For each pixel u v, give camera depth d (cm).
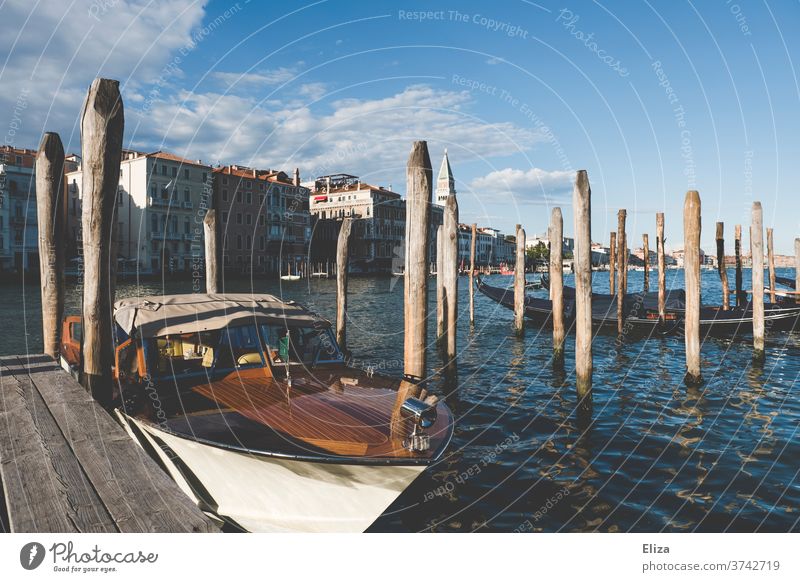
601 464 721
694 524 558
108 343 542
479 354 1617
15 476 330
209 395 538
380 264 7162
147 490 315
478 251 9556
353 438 459
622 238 1816
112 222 534
